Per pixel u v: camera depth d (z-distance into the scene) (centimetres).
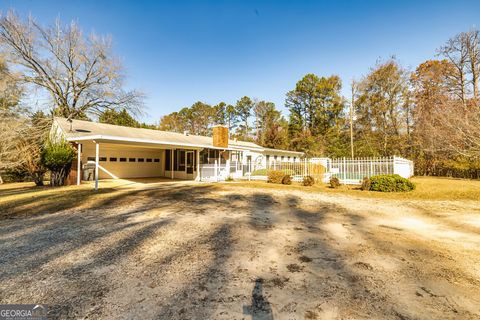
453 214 682
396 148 2817
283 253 389
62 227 524
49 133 1756
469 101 1919
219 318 228
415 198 955
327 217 641
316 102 3919
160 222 569
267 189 1206
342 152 3219
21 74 2048
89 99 2470
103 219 592
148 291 274
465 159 2017
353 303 254
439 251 403
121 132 1529
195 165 1712
